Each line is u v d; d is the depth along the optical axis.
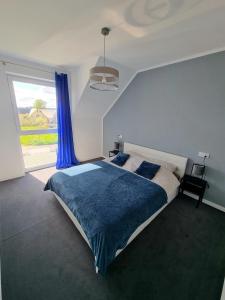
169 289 1.36
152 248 1.75
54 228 2.00
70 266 1.53
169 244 1.82
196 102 2.56
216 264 1.59
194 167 2.57
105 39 2.07
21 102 3.28
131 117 3.78
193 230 2.04
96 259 1.40
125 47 2.31
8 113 3.04
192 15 1.53
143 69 3.26
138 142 3.73
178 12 1.49
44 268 1.50
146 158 3.19
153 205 1.98
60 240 1.83
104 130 4.78
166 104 2.99
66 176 2.53
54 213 2.29
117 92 3.78
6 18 1.62
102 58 2.76
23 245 1.74
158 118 3.18
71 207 1.87
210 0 1.32
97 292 1.32
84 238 1.81
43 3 1.39
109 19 1.63
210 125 2.45
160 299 1.29
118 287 1.36
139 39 2.05
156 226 2.10
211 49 2.28
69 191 2.09
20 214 2.25
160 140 3.23
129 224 1.62
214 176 2.51
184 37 1.97
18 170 3.39
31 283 1.37
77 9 1.48
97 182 2.36
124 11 1.50
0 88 2.85
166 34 1.91
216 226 2.13
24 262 1.55
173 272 1.50
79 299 1.27
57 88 3.52
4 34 1.98
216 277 1.47
